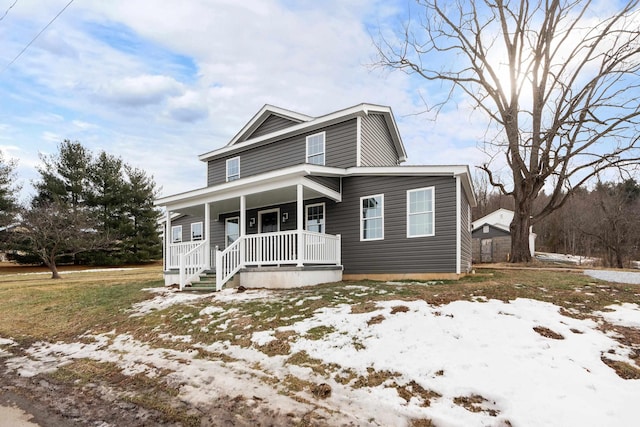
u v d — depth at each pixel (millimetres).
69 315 9086
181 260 10883
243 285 10617
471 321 5676
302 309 7043
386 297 7320
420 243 10805
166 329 6988
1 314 9922
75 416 3949
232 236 15734
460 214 10570
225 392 4332
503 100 15617
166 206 13648
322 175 11250
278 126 15539
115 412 4004
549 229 37500
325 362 4863
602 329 5480
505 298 7031
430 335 5242
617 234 22391
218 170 17234
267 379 4613
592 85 12305
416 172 10875
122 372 5227
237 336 6137
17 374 5441
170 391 4461
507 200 46719
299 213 10125
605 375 4105
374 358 4770
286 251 10281
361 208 11867
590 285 8469
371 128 13883
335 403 3934
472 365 4387
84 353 6297
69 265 29875
